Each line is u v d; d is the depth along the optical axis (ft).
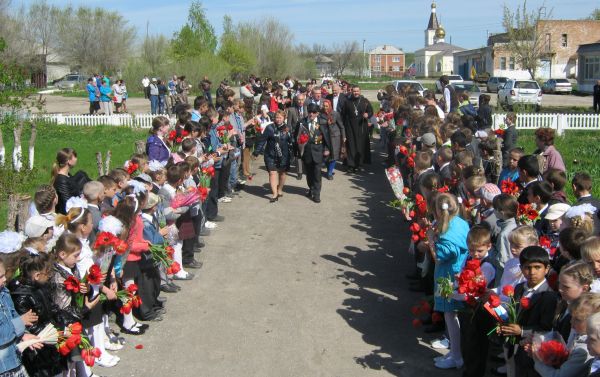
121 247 19.80
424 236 23.85
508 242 20.08
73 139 73.61
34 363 16.71
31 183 44.47
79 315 17.92
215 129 39.75
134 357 21.48
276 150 43.57
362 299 26.81
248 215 40.73
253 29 214.48
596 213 20.67
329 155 50.42
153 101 107.55
